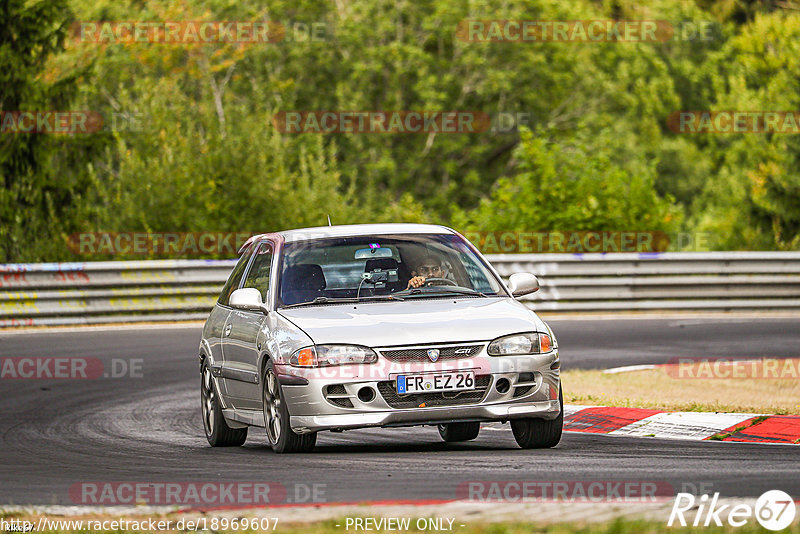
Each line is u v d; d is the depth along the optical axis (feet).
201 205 323.16
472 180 550.77
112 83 481.87
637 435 114.21
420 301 106.32
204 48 499.10
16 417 141.38
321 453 102.01
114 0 533.96
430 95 525.75
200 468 96.84
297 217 335.06
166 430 130.11
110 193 332.39
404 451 104.88
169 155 325.01
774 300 271.69
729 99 522.47
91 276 242.58
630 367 171.53
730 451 100.01
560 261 263.70
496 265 262.26
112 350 202.18
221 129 359.46
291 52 533.14
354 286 108.27
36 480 94.38
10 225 315.17
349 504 76.23
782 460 93.30
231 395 113.80
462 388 97.25
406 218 387.75
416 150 559.79
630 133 587.68
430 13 558.56
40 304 237.66
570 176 337.72
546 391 99.91
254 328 108.27
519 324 100.89
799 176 424.87
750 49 509.76
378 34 542.57
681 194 622.13
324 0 556.92
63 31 345.10
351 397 96.68
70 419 139.23
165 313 250.16
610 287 265.13
